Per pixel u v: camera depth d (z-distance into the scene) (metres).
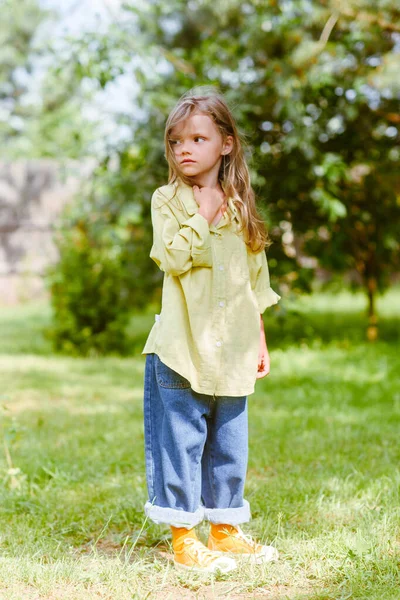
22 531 3.08
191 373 2.59
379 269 10.30
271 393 6.51
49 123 17.78
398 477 3.65
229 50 8.28
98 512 3.33
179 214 2.66
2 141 20.38
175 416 2.63
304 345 9.46
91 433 4.96
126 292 9.80
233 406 2.71
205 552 2.66
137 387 6.93
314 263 11.27
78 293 9.42
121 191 8.80
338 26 8.14
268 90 8.12
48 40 7.50
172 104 7.73
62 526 3.20
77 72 7.38
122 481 3.82
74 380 7.32
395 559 2.65
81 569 2.62
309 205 9.42
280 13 7.84
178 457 2.63
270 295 2.81
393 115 9.08
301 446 4.50
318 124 8.81
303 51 7.39
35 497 3.58
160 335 2.62
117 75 7.30
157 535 3.07
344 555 2.71
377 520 3.04
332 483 3.66
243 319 2.70
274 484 3.67
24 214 16.73
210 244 2.66
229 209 2.72
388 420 5.32
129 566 2.63
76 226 10.13
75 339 9.41
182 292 2.65
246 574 2.61
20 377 7.48
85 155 9.10
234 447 2.72
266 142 8.95
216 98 2.71
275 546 2.88
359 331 11.03
